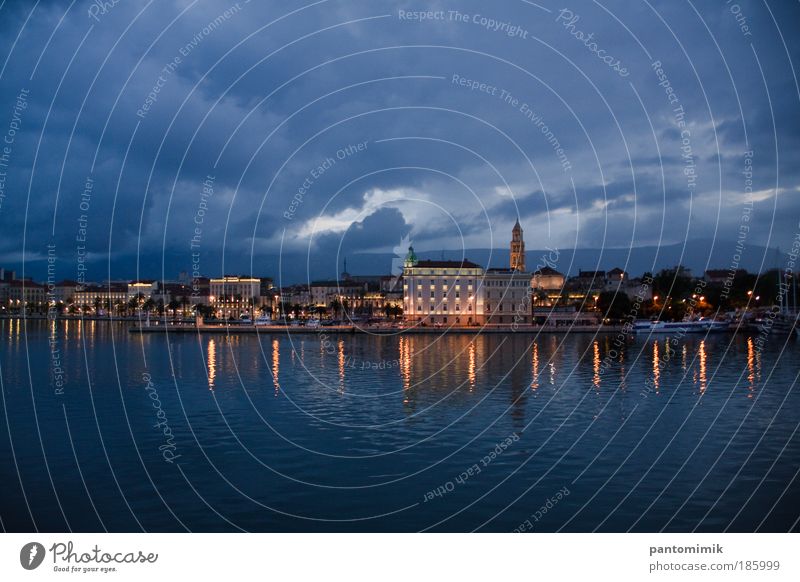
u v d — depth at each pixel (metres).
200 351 115.19
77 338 151.62
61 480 34.69
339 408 55.44
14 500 31.77
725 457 38.50
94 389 65.56
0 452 40.25
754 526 28.20
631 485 33.66
